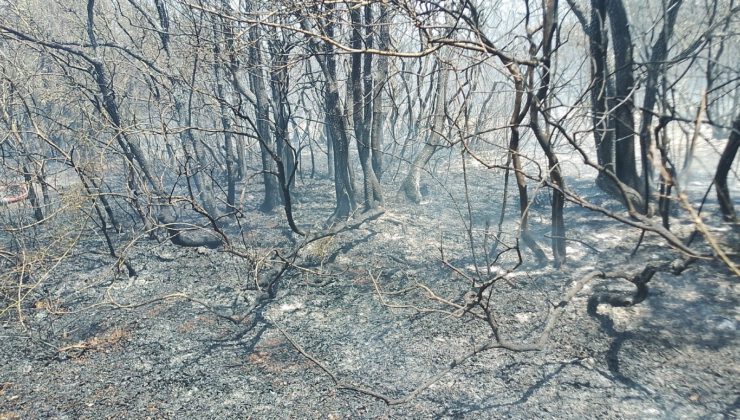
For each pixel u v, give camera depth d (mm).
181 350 4355
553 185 3703
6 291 5340
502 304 4762
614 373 3676
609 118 5211
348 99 7461
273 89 8516
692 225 5965
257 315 4895
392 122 9398
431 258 5973
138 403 3693
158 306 5160
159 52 7352
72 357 4340
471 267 5637
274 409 3551
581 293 4781
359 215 7004
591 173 9102
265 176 8180
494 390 3594
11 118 6613
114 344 4508
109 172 9422
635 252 5352
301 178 10109
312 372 3951
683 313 4301
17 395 3842
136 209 7281
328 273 5715
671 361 3742
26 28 7371
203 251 6453
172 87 6945
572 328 4277
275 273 5645
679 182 3438
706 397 3352
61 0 7910
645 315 4340
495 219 7199
